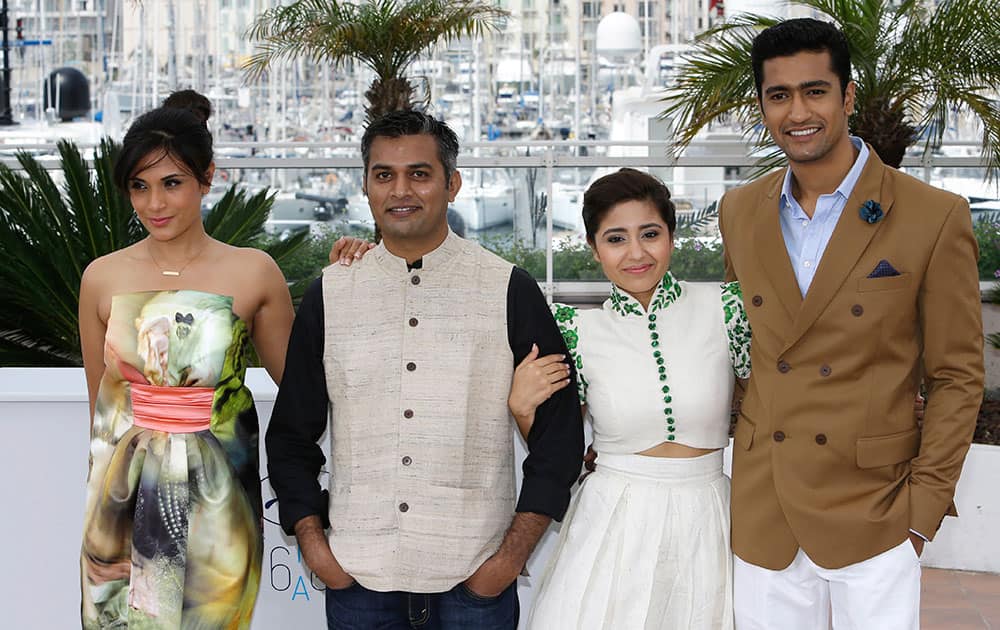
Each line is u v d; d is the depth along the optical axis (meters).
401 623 2.26
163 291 2.39
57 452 2.74
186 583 2.33
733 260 2.45
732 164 6.11
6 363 5.44
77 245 5.28
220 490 2.36
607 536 2.32
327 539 2.27
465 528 2.19
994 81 4.78
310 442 2.30
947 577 4.05
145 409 2.37
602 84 20.58
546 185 6.39
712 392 2.32
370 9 7.03
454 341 2.21
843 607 2.35
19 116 20.14
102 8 21.22
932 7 4.88
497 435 2.25
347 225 6.66
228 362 2.38
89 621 2.39
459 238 2.30
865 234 2.24
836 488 2.27
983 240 5.92
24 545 2.77
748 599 2.38
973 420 2.25
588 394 2.38
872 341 2.24
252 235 5.54
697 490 2.33
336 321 2.23
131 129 2.34
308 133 20.48
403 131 2.18
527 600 2.84
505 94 21.31
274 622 2.81
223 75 21.17
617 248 2.31
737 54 4.94
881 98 4.84
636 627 2.27
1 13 15.45
